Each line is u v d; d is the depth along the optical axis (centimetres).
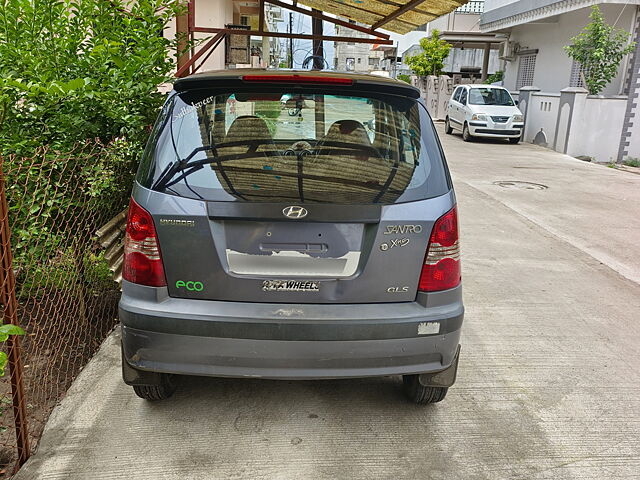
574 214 870
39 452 290
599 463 299
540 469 293
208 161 282
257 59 1773
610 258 662
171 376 332
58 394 347
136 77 434
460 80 2881
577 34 1741
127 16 459
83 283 426
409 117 308
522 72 2162
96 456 289
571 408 350
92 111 422
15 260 375
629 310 512
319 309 272
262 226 267
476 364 401
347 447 304
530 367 400
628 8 1520
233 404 338
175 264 271
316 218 267
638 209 916
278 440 307
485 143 1794
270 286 271
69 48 430
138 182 285
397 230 273
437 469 290
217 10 1245
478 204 915
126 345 279
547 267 623
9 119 397
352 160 291
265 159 287
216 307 271
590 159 1511
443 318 280
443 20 2812
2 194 256
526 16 1892
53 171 401
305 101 299
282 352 271
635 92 1459
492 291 545
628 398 364
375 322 271
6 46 395
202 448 298
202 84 299
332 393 354
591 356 420
